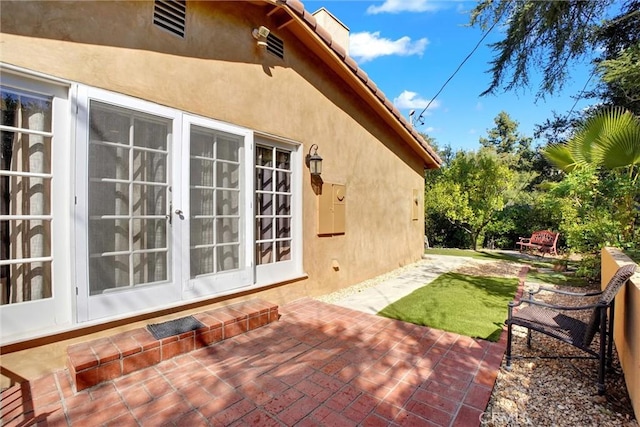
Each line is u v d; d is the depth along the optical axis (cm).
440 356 332
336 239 632
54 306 284
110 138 319
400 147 895
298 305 506
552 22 623
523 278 750
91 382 263
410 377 289
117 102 320
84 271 297
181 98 374
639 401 221
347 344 360
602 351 270
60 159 289
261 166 490
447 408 245
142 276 343
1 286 262
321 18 767
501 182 1334
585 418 240
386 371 300
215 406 244
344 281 652
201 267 400
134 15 334
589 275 662
